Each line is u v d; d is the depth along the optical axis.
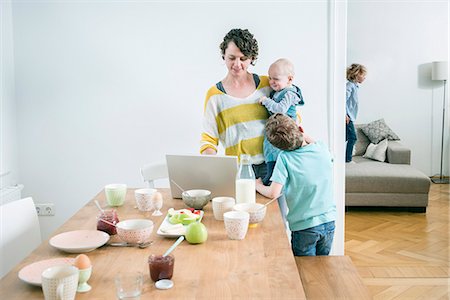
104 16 3.80
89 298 1.47
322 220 2.76
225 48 3.03
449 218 4.91
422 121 5.58
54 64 3.84
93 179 3.92
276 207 2.52
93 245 1.85
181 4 3.78
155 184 3.93
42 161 3.91
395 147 5.44
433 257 4.04
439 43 5.43
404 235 4.52
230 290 1.53
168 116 3.86
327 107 3.82
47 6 3.79
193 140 3.87
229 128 3.05
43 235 3.97
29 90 3.86
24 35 3.82
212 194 2.62
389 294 3.38
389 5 5.45
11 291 1.53
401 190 5.04
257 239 2.01
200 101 3.84
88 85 3.85
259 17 3.78
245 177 2.54
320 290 2.25
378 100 5.58
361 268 3.83
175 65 3.82
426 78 5.50
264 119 3.05
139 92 3.85
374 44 5.48
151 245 1.95
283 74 3.03
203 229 1.96
